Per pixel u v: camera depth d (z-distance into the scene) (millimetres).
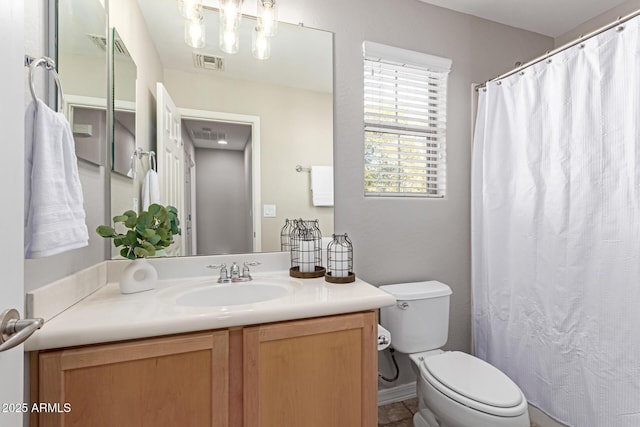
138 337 841
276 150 1564
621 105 1215
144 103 1381
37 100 747
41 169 738
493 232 1755
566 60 1397
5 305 520
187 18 1325
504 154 1709
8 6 527
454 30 1930
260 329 975
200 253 1445
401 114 1850
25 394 775
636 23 1159
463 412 1153
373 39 1728
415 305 1588
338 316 1086
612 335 1255
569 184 1398
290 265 1581
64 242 806
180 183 1430
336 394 1070
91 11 1146
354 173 1700
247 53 1520
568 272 1402
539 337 1537
